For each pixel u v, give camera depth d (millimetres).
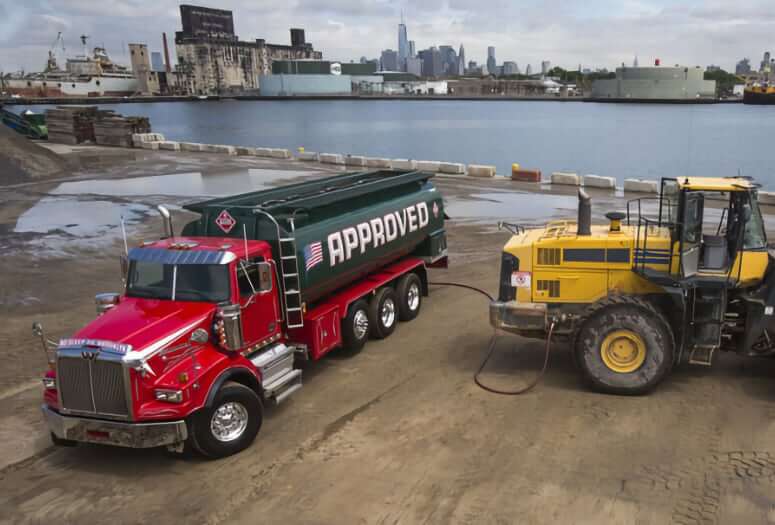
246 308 7879
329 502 6270
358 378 9492
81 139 54000
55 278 15523
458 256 17219
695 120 114938
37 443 7828
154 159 41344
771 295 7738
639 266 8570
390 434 7637
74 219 22469
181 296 7668
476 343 10828
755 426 7344
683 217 7984
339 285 10195
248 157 42875
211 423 7016
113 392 6566
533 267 9117
